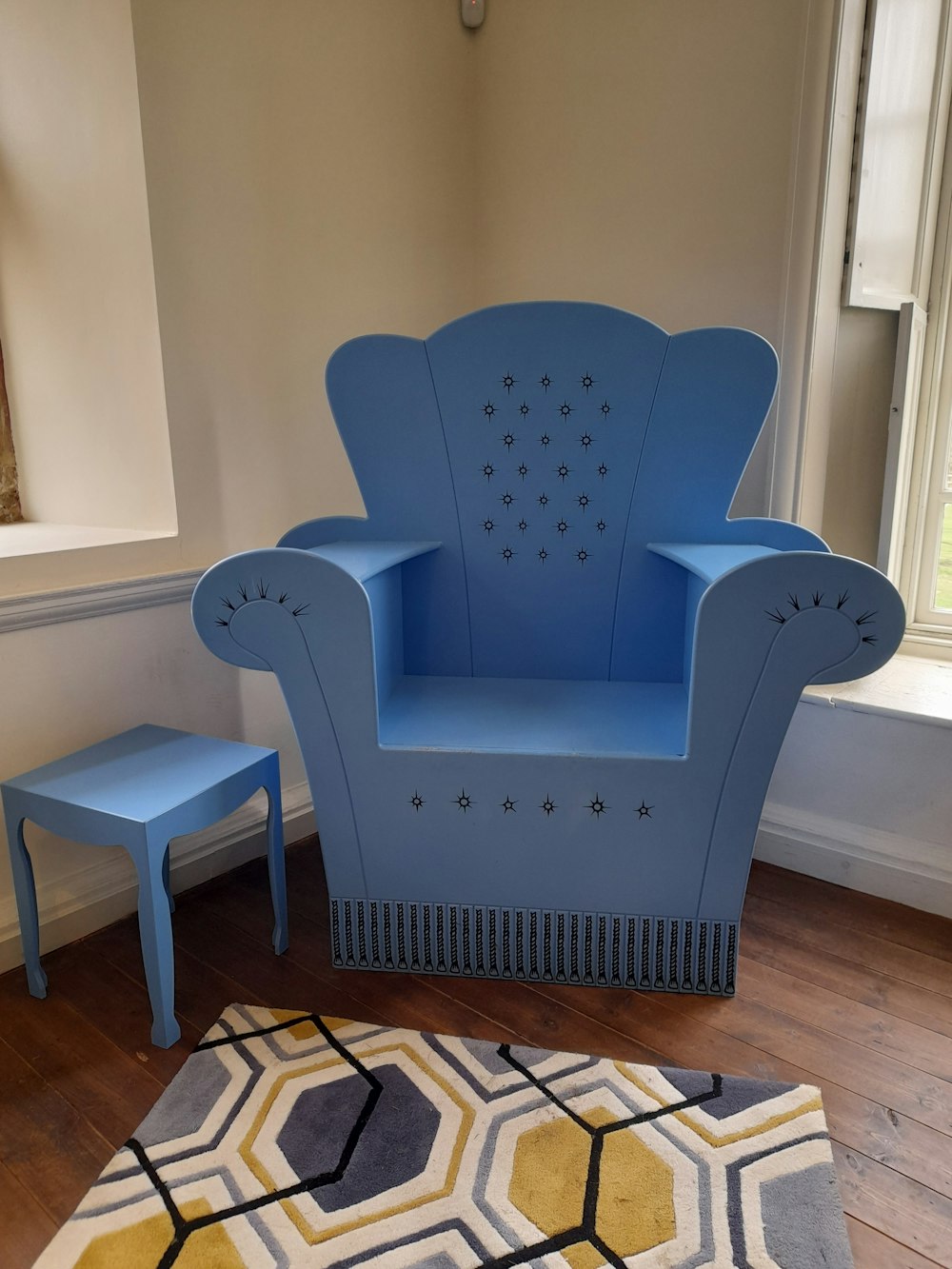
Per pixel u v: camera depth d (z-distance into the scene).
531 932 1.54
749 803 1.41
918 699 1.81
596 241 2.15
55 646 1.62
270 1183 1.12
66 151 1.74
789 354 1.90
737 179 1.92
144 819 1.32
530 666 1.82
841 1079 1.31
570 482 1.72
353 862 1.54
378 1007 1.48
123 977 1.59
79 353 1.86
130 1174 1.14
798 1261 1.01
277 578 1.36
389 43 2.04
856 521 2.17
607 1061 1.33
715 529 1.70
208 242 1.76
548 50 2.13
